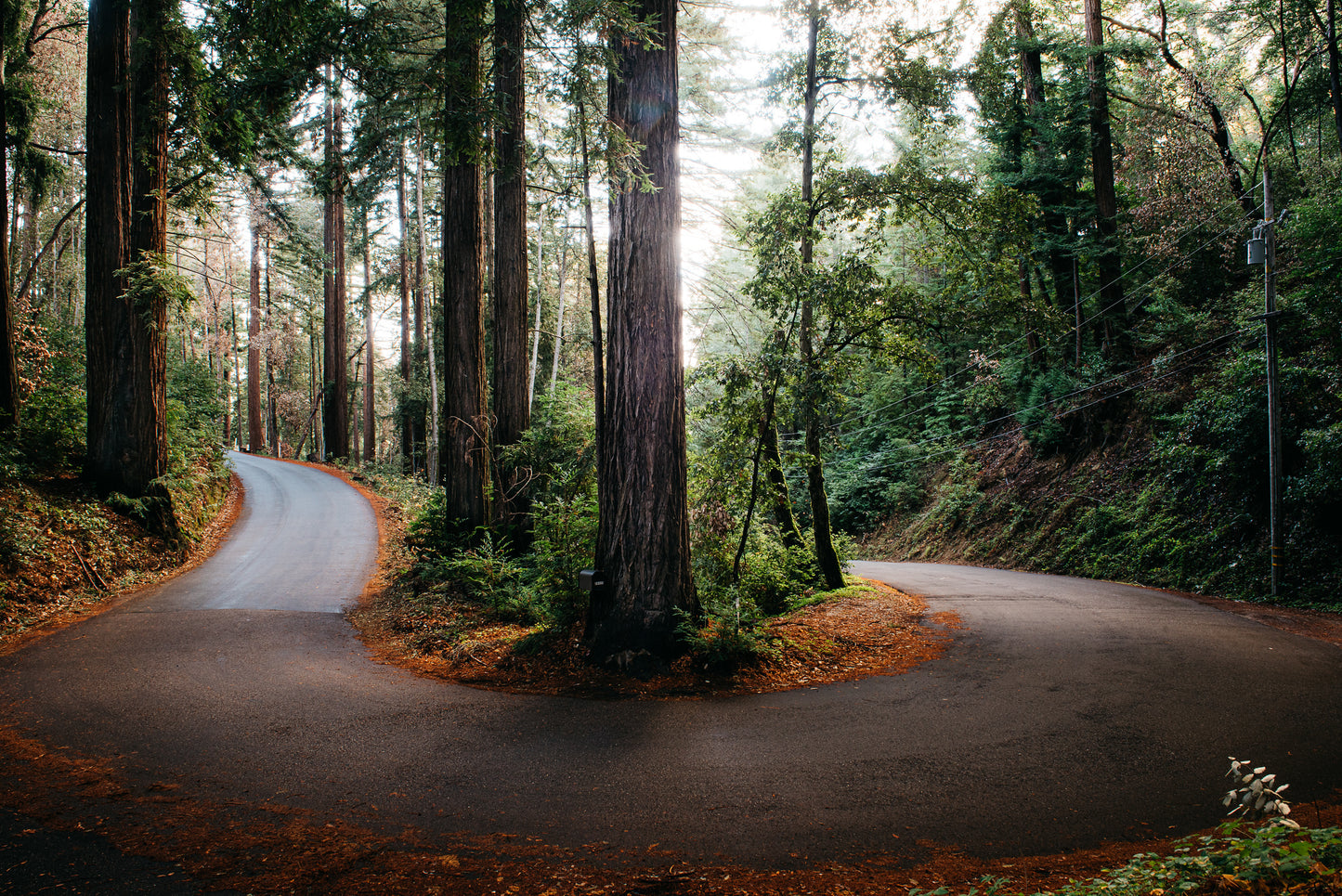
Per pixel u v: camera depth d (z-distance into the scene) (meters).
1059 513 20.94
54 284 25.92
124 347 13.90
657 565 7.56
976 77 14.36
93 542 12.15
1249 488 14.72
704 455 10.84
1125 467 19.67
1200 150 20.05
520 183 14.22
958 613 11.29
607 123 7.38
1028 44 21.70
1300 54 19.19
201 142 13.84
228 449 37.38
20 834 3.88
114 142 13.74
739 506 11.04
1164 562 15.97
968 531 25.16
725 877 3.52
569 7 7.18
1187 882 2.77
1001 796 4.47
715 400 10.05
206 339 38.41
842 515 33.91
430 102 8.35
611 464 7.75
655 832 4.01
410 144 21.31
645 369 7.63
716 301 19.28
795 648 8.25
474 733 5.66
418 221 27.78
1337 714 6.00
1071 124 22.27
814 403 9.56
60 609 10.14
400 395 33.66
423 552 13.07
